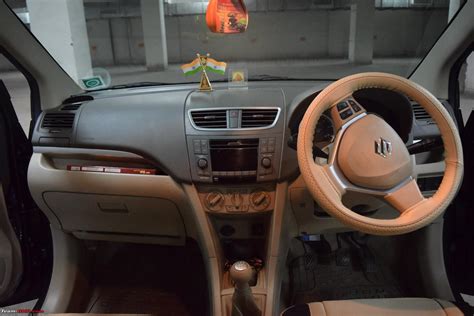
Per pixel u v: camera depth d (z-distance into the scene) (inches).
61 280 70.1
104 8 395.5
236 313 54.5
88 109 61.6
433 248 69.9
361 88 42.2
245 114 56.5
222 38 235.9
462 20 57.1
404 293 75.2
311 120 40.9
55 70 67.1
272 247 58.6
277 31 313.0
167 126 57.1
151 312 71.7
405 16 384.2
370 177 40.8
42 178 60.9
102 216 63.9
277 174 55.9
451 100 65.3
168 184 58.1
